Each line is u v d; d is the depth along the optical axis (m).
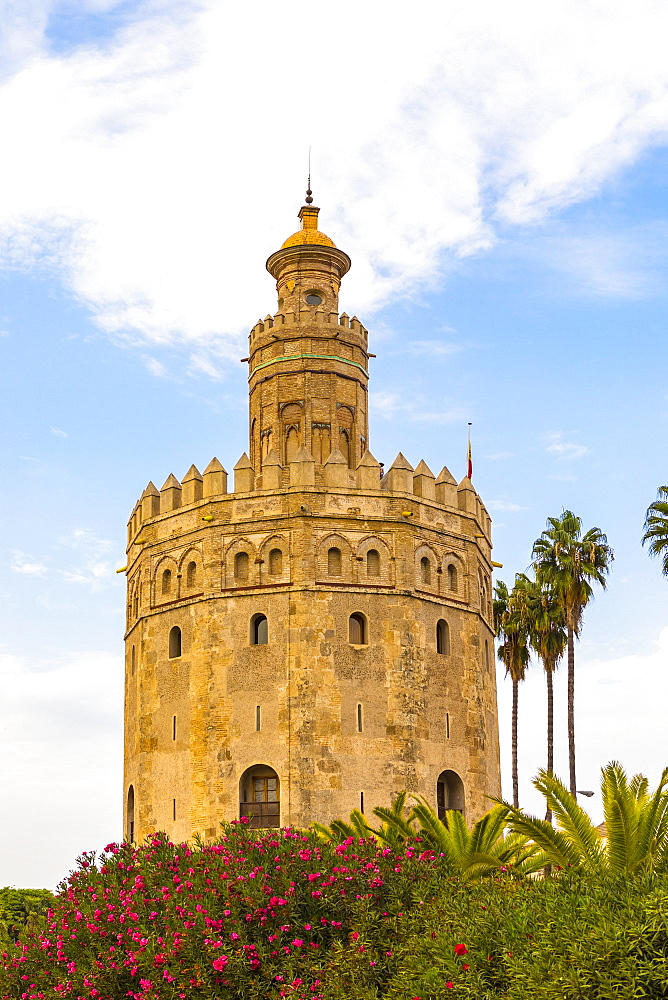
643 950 23.98
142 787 57.75
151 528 61.09
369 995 28.39
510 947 26.31
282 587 55.88
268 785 54.66
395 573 56.97
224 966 30.75
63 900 36.66
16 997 34.59
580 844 35.50
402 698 55.31
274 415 63.00
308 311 64.19
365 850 34.91
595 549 67.69
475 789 57.19
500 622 73.31
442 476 60.78
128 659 63.44
